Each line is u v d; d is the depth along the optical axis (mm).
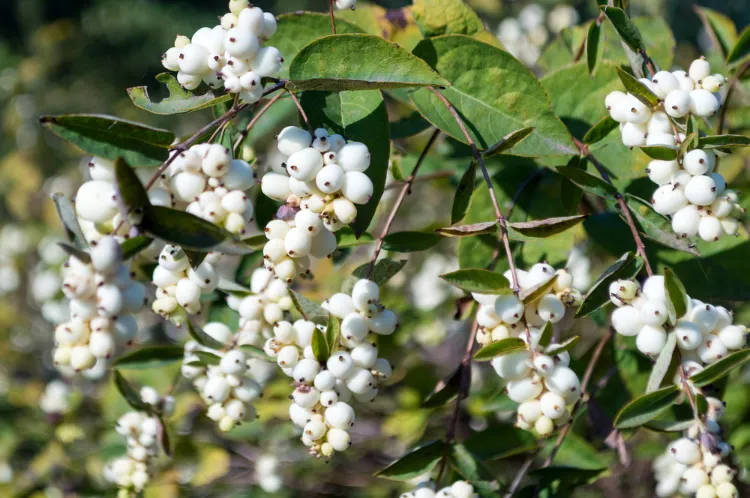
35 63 4102
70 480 1386
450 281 887
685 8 2988
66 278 844
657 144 918
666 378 930
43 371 2062
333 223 893
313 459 1376
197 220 849
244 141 988
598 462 1047
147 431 1042
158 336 1707
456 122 969
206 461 1256
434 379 1307
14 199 2734
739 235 1020
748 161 1302
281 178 899
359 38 903
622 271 908
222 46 894
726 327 898
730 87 1063
